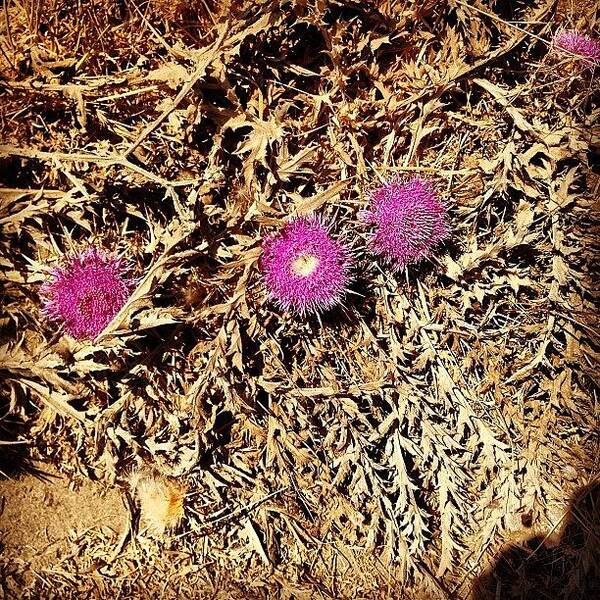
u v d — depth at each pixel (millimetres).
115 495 567
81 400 547
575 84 601
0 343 527
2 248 521
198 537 569
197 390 535
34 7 515
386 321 589
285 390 565
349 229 560
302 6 525
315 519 587
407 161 576
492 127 589
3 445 541
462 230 598
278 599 559
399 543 573
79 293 487
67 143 530
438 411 601
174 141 542
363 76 582
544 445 618
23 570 542
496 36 609
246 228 557
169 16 532
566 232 613
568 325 615
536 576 599
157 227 542
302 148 565
